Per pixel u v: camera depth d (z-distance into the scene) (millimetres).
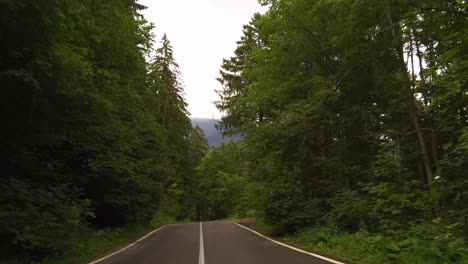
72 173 16297
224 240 16125
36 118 11383
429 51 15852
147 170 22750
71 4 10203
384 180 13789
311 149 17891
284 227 17453
